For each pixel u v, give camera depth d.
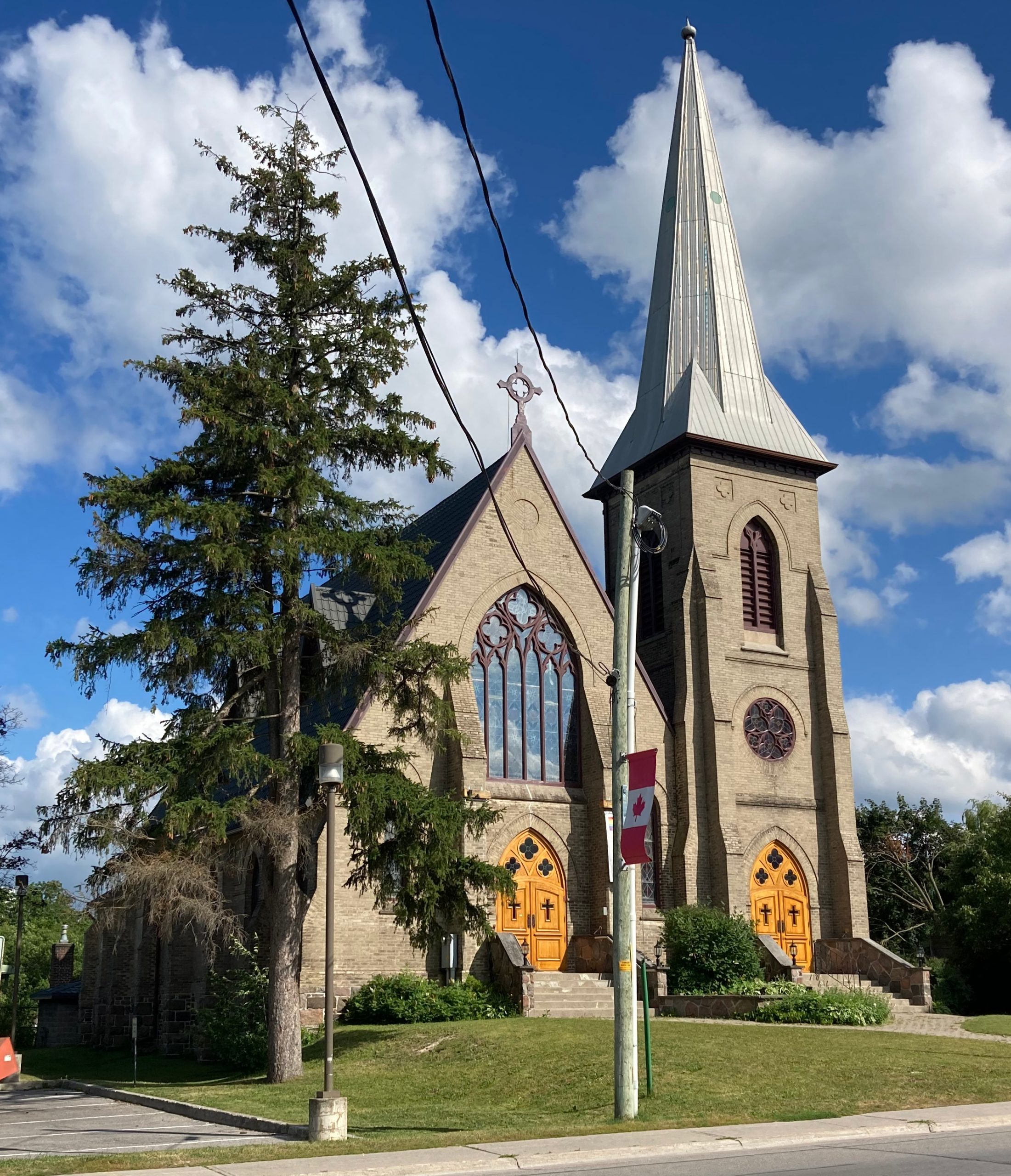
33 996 70.88
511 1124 18.75
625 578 20.95
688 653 43.41
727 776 41.84
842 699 45.56
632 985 19.12
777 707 44.81
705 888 40.81
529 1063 24.38
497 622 39.56
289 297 28.25
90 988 55.25
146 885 24.17
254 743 40.34
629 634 20.72
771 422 48.00
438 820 26.31
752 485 46.69
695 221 51.25
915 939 56.84
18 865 41.50
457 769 36.28
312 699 29.95
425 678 28.03
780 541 46.66
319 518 27.53
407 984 32.91
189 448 26.97
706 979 36.62
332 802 18.72
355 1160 14.95
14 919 55.31
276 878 26.80
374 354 28.27
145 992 45.78
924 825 60.22
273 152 29.23
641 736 41.50
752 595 45.72
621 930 19.30
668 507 46.56
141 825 24.86
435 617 37.97
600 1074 22.52
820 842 43.84
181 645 24.70
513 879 28.22
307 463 27.22
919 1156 14.54
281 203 28.81
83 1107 25.08
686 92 53.66
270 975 26.64
